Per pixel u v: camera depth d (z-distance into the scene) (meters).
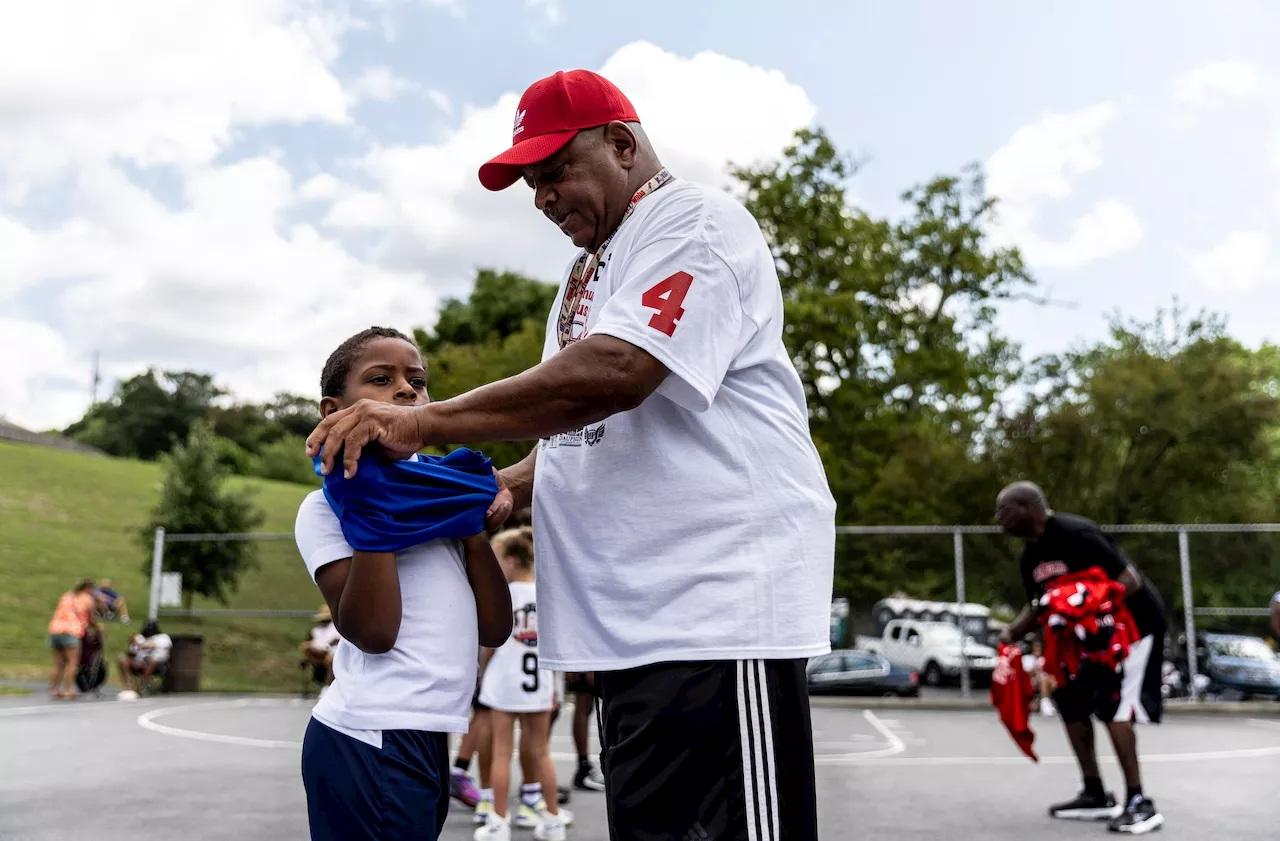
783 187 29.48
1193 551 18.00
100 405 94.25
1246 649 17.31
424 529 2.11
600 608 1.98
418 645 2.14
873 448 29.44
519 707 5.67
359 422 1.90
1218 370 25.94
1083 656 6.22
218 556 22.94
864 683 19.17
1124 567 6.32
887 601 20.08
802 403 2.15
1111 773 8.70
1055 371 36.66
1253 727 13.42
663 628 1.92
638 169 2.15
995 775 8.56
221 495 25.66
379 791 2.05
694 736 1.89
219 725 12.59
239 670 23.36
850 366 30.81
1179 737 12.00
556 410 1.84
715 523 1.94
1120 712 6.06
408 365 2.32
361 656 2.15
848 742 11.67
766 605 1.92
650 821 1.91
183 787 7.45
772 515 1.98
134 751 9.77
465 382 28.34
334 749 2.09
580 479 2.05
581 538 2.03
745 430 2.00
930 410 32.81
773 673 1.92
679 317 1.88
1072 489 25.55
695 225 1.97
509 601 2.34
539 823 5.74
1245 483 26.41
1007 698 6.83
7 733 11.41
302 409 98.19
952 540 19.84
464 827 6.25
